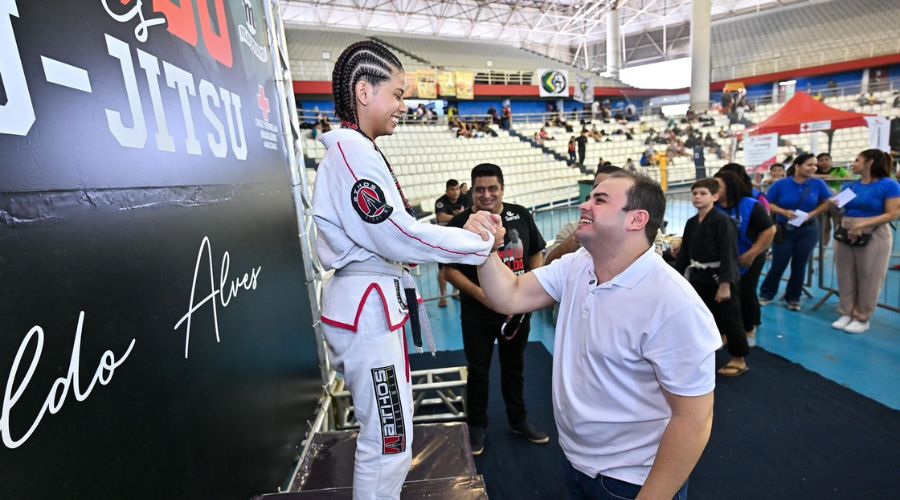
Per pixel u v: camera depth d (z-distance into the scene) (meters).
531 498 2.39
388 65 1.16
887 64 21.45
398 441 1.21
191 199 1.36
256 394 1.72
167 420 1.14
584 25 29.89
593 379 1.21
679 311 1.05
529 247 2.61
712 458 2.55
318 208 1.17
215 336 1.44
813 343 3.88
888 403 2.97
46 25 0.85
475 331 2.68
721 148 17.39
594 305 1.21
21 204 0.77
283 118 2.60
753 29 28.05
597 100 27.48
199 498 1.27
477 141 15.70
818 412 2.90
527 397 3.37
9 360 0.72
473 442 2.73
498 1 25.12
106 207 0.98
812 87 24.38
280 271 2.20
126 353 1.01
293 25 23.64
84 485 0.86
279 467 1.91
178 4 1.41
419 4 24.67
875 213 3.79
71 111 0.90
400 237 1.09
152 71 1.21
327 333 1.22
